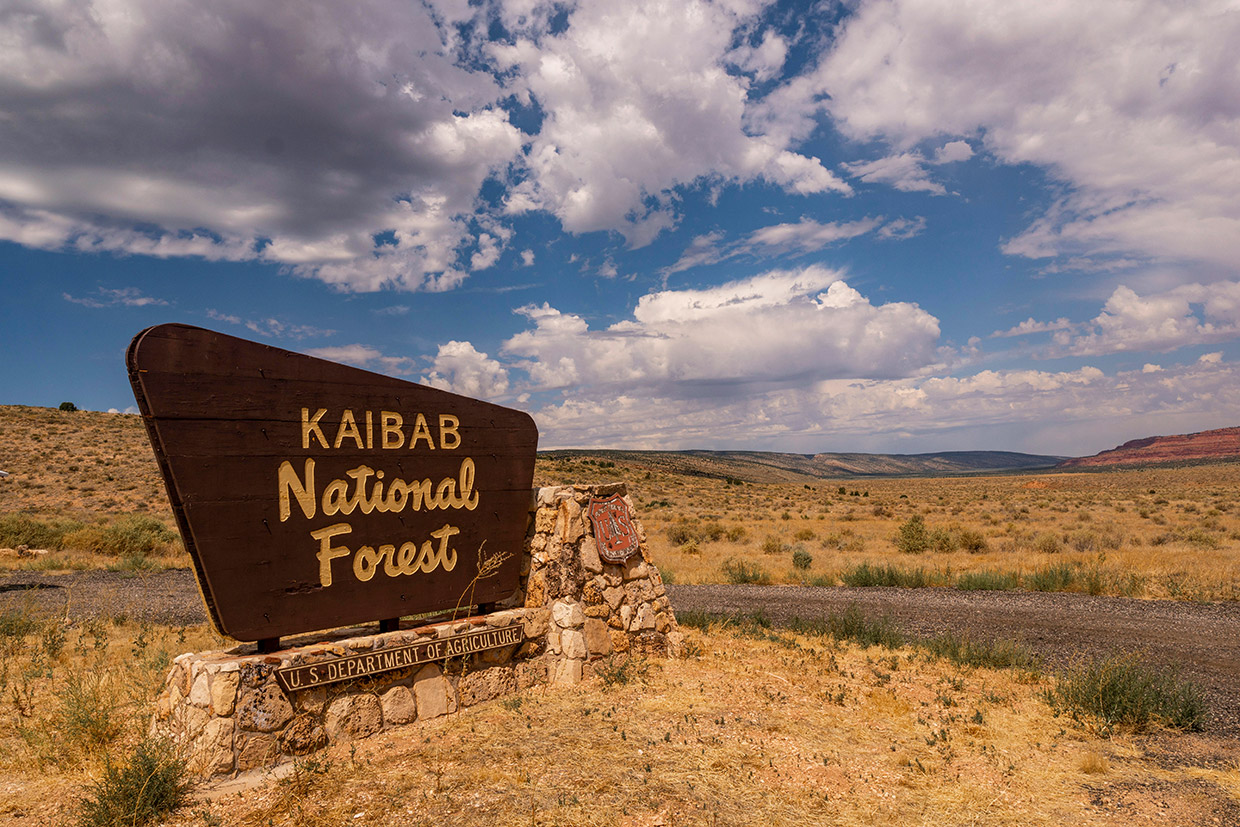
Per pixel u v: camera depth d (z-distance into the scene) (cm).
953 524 3762
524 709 620
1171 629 1072
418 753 508
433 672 597
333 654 525
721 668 759
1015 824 423
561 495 737
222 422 498
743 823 414
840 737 568
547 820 407
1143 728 607
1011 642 906
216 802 441
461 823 404
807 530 3294
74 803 438
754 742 543
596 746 524
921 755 536
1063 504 5553
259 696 481
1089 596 1431
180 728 485
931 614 1244
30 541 2167
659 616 812
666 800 436
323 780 463
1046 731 596
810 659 828
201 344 491
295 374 545
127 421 6456
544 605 716
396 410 618
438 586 646
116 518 3041
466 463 677
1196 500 5312
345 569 569
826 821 422
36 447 4756
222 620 487
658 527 3756
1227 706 683
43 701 629
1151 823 426
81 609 1144
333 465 566
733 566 2044
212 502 488
